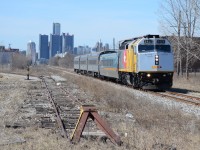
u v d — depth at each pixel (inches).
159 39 1248.8
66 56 6540.4
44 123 572.4
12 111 714.2
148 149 405.4
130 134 481.7
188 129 521.7
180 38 1915.6
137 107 732.0
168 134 478.6
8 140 440.8
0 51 5639.8
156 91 1235.9
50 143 422.3
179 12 1803.6
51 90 1323.8
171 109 679.7
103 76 1994.3
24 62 4116.6
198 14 1713.8
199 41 1909.4
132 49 1299.2
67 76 2308.1
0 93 1164.5
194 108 774.5
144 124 547.2
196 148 421.1
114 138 429.7
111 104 780.0
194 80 1696.6
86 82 1493.6
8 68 3909.9
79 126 434.0
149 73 1224.8
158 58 1225.4
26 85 1565.0
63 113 709.3
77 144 421.7
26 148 401.1
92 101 932.6
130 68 1323.8
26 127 530.6
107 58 1827.0
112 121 595.5
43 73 3206.2
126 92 1011.3
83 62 2726.4
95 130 518.3
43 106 826.2
